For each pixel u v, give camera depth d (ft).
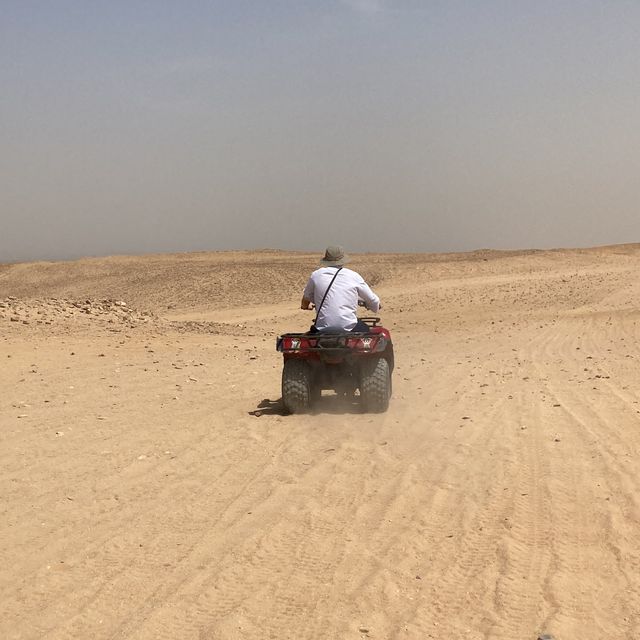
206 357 53.98
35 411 33.83
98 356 51.78
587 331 76.38
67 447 27.55
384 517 20.22
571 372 46.16
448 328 89.10
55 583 16.44
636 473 23.71
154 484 23.27
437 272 177.17
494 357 55.47
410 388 40.55
